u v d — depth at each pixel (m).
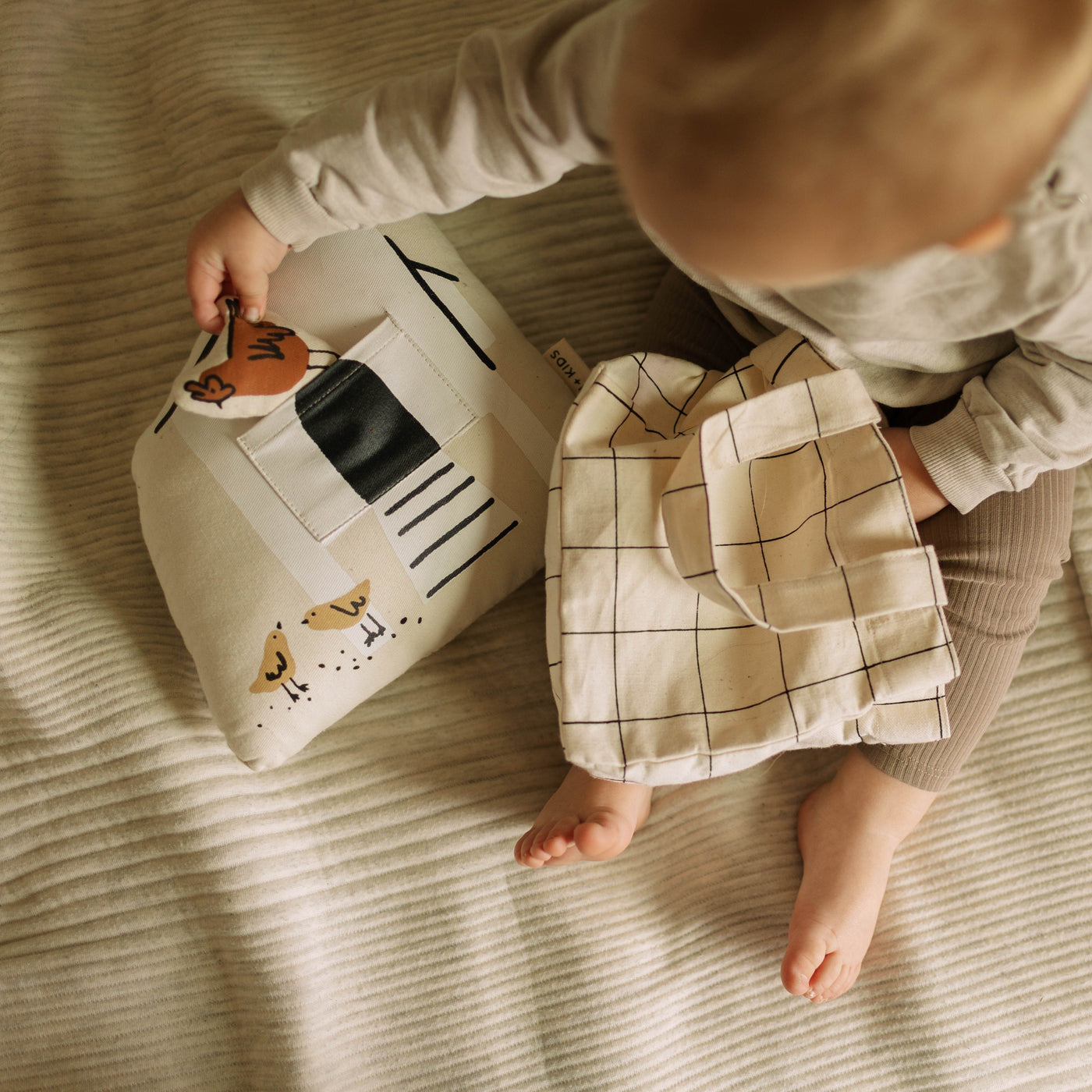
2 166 0.76
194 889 0.66
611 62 0.45
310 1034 0.66
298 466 0.63
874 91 0.30
